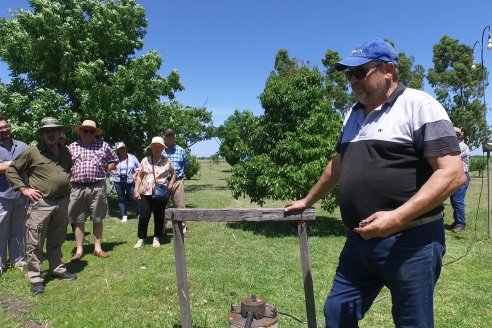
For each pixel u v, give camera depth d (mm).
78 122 11359
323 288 4754
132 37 13141
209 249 6641
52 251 5066
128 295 4512
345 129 2434
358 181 2168
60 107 11531
